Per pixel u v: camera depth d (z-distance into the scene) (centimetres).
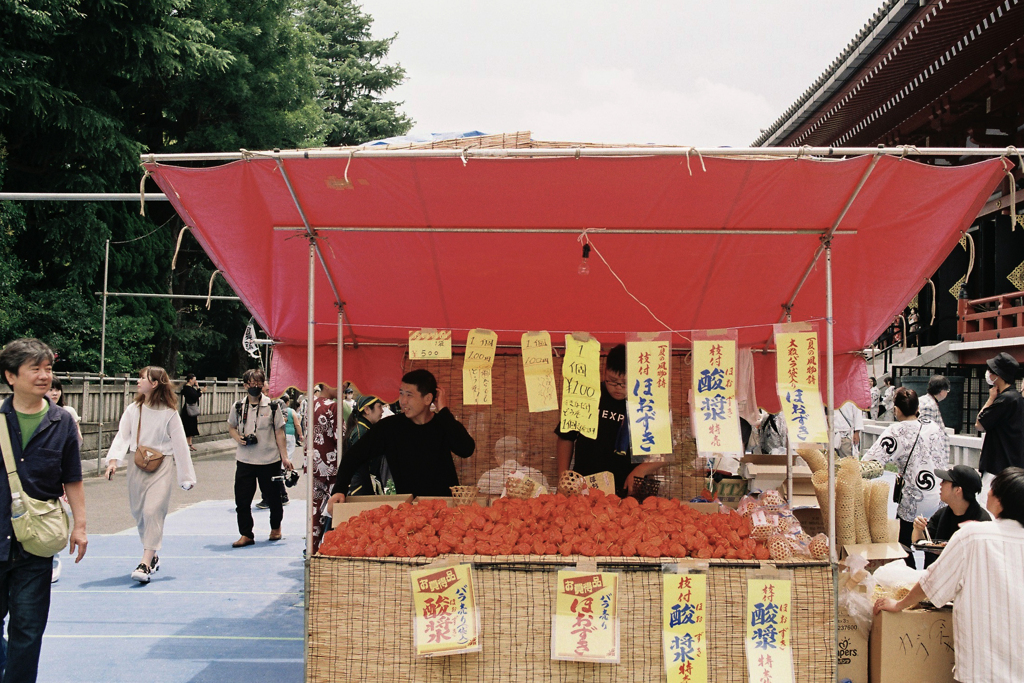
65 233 1969
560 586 329
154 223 2545
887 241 415
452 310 530
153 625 582
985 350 1591
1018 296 1519
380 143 384
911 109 1605
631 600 329
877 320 503
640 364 377
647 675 326
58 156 1977
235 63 2308
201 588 690
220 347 3189
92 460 1698
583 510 378
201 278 2961
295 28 2627
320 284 486
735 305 508
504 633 329
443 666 328
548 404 407
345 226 405
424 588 330
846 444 995
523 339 415
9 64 1641
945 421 1577
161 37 1967
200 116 2481
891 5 1280
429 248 440
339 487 466
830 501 347
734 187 357
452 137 402
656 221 400
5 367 376
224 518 1089
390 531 352
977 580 330
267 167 341
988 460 664
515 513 373
